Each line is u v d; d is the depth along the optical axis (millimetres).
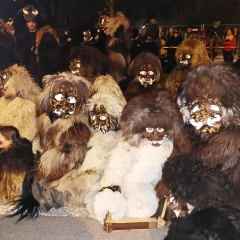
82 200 2301
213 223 1131
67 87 2213
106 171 2100
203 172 1478
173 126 1965
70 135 2277
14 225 2205
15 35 3754
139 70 3086
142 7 10414
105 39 4477
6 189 2457
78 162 2330
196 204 1419
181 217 1525
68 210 2359
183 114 1969
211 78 1820
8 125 2635
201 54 3369
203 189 1426
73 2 8430
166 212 1995
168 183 1520
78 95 2238
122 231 2100
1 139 2506
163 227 2061
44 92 2318
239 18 12289
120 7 10078
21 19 3764
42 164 2326
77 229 2148
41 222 2236
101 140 2238
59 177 2340
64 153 2303
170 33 8055
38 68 3471
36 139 2621
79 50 3230
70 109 2229
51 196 2314
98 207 1989
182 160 1547
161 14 11086
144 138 2062
